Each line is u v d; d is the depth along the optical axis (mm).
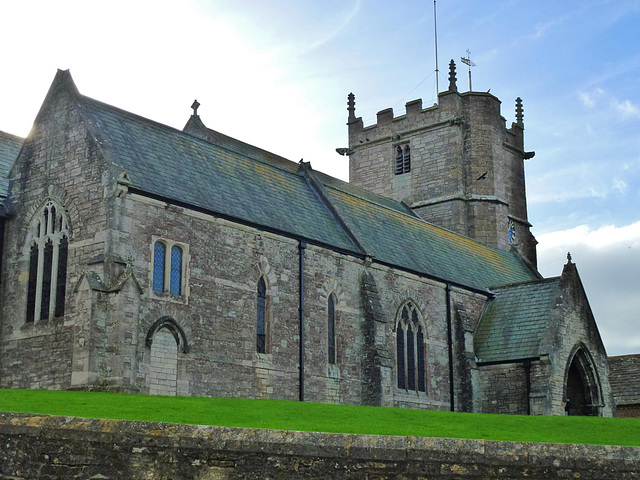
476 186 73438
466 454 18734
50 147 38281
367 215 53219
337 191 52438
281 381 40156
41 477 18797
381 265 47594
